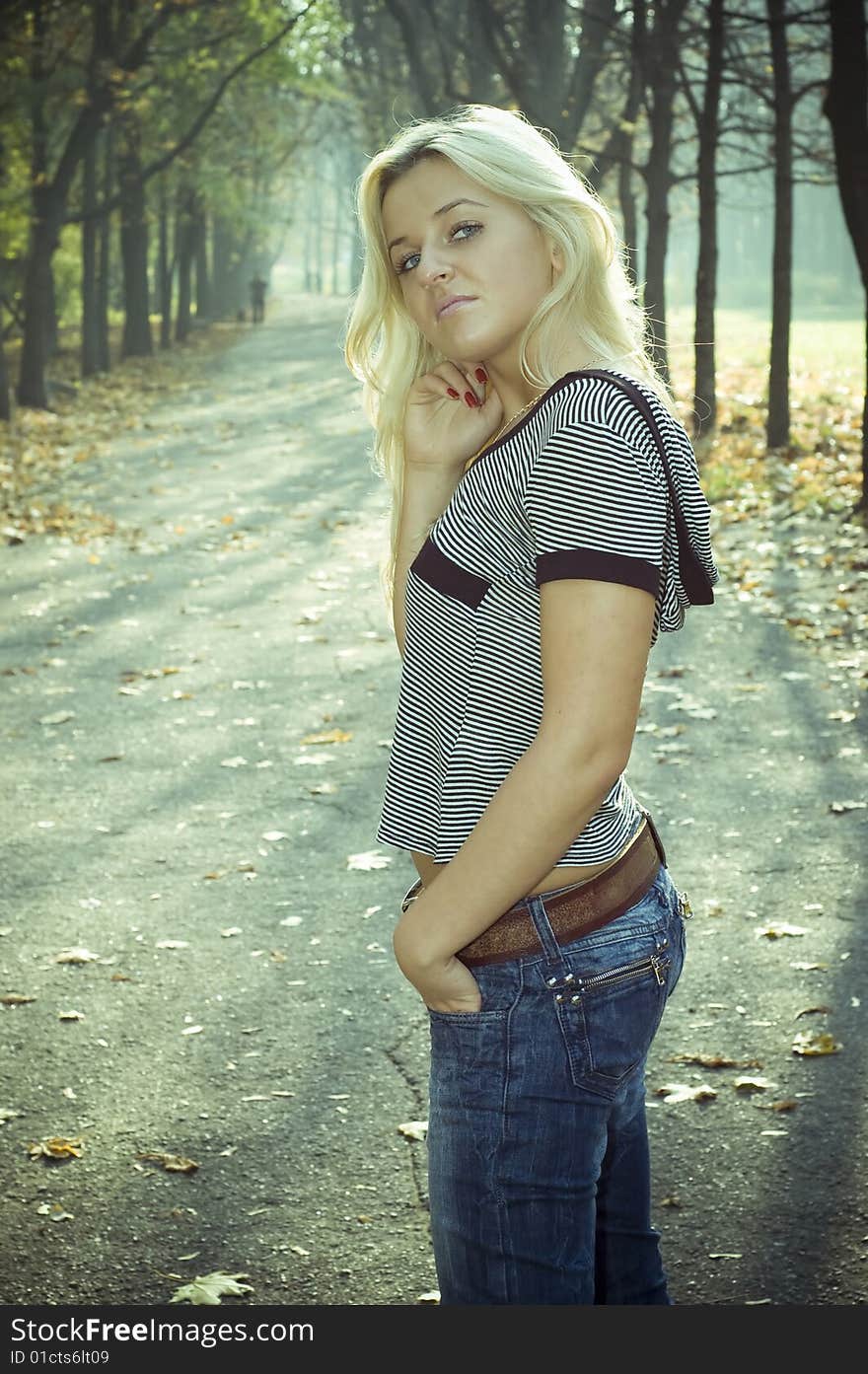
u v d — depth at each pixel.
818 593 9.25
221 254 63.00
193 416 23.23
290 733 6.79
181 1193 3.18
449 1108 1.64
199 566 11.12
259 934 4.58
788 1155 3.24
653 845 1.77
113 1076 3.71
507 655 1.57
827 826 5.31
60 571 10.97
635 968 1.63
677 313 56.06
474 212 1.65
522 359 1.70
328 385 28.70
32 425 21.78
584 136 25.92
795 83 19.11
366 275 1.86
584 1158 1.64
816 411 19.06
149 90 30.88
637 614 1.46
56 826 5.59
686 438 1.58
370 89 36.28
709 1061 3.66
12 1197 3.16
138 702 7.37
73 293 41.62
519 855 1.48
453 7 27.03
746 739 6.42
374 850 5.30
